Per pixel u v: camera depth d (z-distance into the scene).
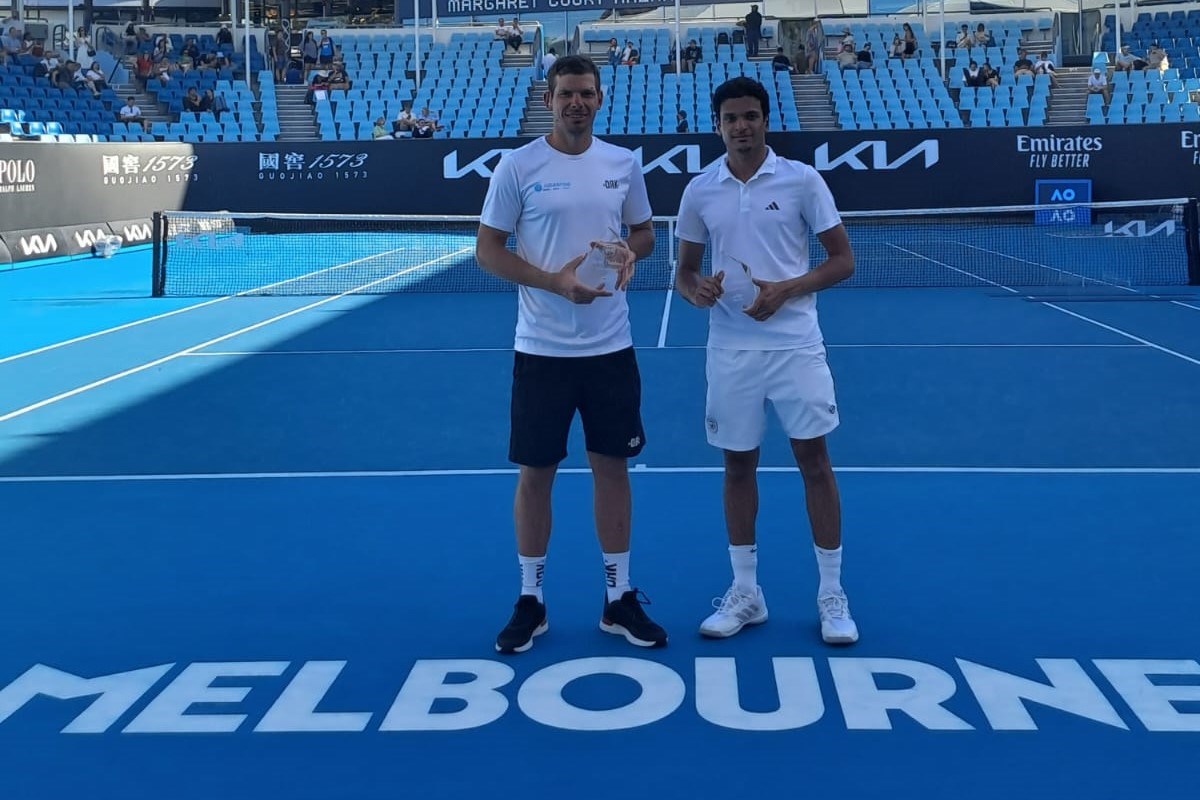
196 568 4.90
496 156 23.06
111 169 22.00
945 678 3.68
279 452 7.10
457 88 27.97
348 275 18.61
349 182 23.28
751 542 4.16
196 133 26.22
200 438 7.52
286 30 32.06
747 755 3.21
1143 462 6.51
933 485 6.10
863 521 5.45
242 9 37.03
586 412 4.05
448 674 3.79
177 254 21.53
